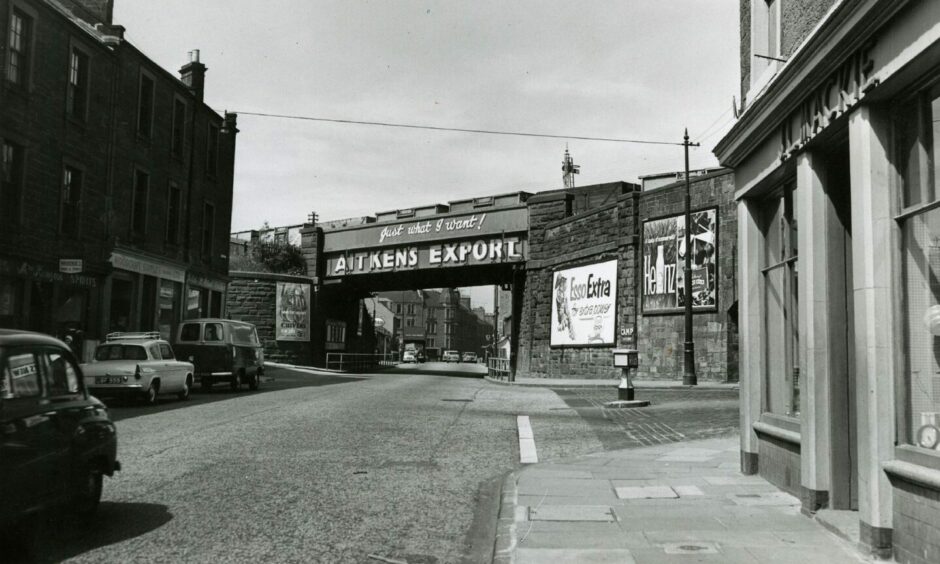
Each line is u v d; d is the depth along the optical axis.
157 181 27.69
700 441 12.17
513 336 42.25
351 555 5.50
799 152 6.96
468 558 5.56
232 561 5.27
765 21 8.76
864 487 5.41
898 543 5.11
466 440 12.14
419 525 6.47
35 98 20.11
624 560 5.30
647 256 30.58
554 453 10.94
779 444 7.91
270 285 47.09
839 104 5.87
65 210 21.95
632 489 7.97
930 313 4.98
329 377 35.66
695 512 6.84
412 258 45.19
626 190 41.56
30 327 20.05
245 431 12.47
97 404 6.59
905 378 5.23
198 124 31.33
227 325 22.34
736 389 23.56
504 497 7.57
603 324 33.09
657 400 20.31
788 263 7.89
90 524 6.25
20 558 5.27
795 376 7.67
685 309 26.00
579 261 35.66
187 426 13.09
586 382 30.19
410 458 10.11
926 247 5.04
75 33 22.00
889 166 5.43
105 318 23.80
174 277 28.89
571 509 7.00
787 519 6.53
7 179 19.22
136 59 25.83
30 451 5.27
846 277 6.66
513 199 41.62
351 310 57.12
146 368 17.00
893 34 5.03
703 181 27.92
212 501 7.18
